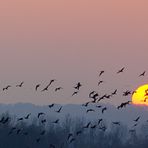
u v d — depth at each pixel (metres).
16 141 100.69
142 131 114.31
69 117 106.56
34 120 98.25
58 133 103.50
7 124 98.25
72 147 112.62
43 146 101.75
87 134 114.88
